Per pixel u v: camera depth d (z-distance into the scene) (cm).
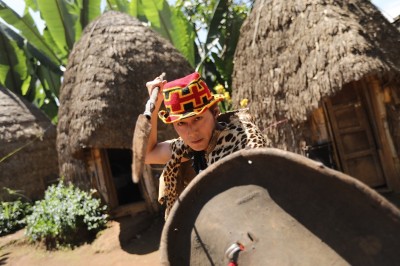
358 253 102
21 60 1185
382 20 677
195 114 162
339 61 599
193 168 193
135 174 122
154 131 199
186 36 1055
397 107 657
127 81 746
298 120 636
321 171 105
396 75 625
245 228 122
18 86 1227
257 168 123
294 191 115
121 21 826
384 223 98
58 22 1085
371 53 598
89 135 709
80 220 711
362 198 100
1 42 1159
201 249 129
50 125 1134
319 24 645
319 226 110
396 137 656
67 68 838
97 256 636
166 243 131
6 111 1058
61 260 648
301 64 647
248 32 754
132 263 583
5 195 979
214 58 1052
